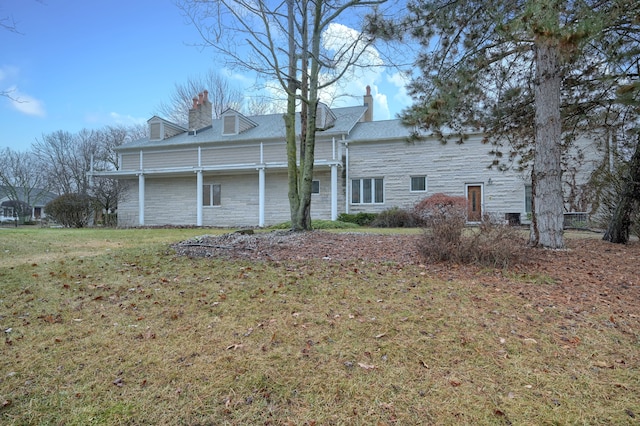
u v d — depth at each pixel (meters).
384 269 4.73
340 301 3.60
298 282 4.22
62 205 17.70
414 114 6.72
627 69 5.47
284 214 17.11
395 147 15.89
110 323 3.16
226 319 3.21
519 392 2.13
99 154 32.56
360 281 4.23
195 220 18.28
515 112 7.65
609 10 4.43
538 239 5.91
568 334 2.87
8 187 34.22
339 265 4.98
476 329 2.94
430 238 5.20
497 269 4.59
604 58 5.70
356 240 6.98
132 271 4.83
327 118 16.83
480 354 2.56
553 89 5.80
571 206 12.42
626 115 7.37
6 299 3.78
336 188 15.30
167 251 6.09
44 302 3.69
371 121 18.89
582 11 4.22
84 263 5.33
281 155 17.12
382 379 2.26
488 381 2.24
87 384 2.22
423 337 2.81
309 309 3.41
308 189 8.12
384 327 2.98
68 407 2.01
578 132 8.98
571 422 1.88
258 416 1.94
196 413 1.96
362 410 1.98
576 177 12.68
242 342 2.76
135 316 3.31
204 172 17.36
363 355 2.55
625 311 3.32
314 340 2.78
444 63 6.76
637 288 3.94
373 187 16.16
